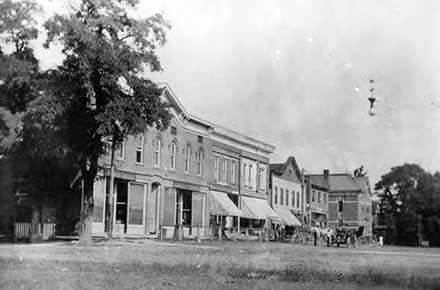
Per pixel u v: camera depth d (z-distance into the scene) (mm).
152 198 32625
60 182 21969
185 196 36500
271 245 27594
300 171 43219
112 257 15219
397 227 26906
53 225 21969
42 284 10133
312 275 11805
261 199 44875
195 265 13320
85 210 20766
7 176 21547
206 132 38031
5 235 21984
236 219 41562
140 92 20266
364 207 31891
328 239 28000
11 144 20906
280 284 10688
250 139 43500
